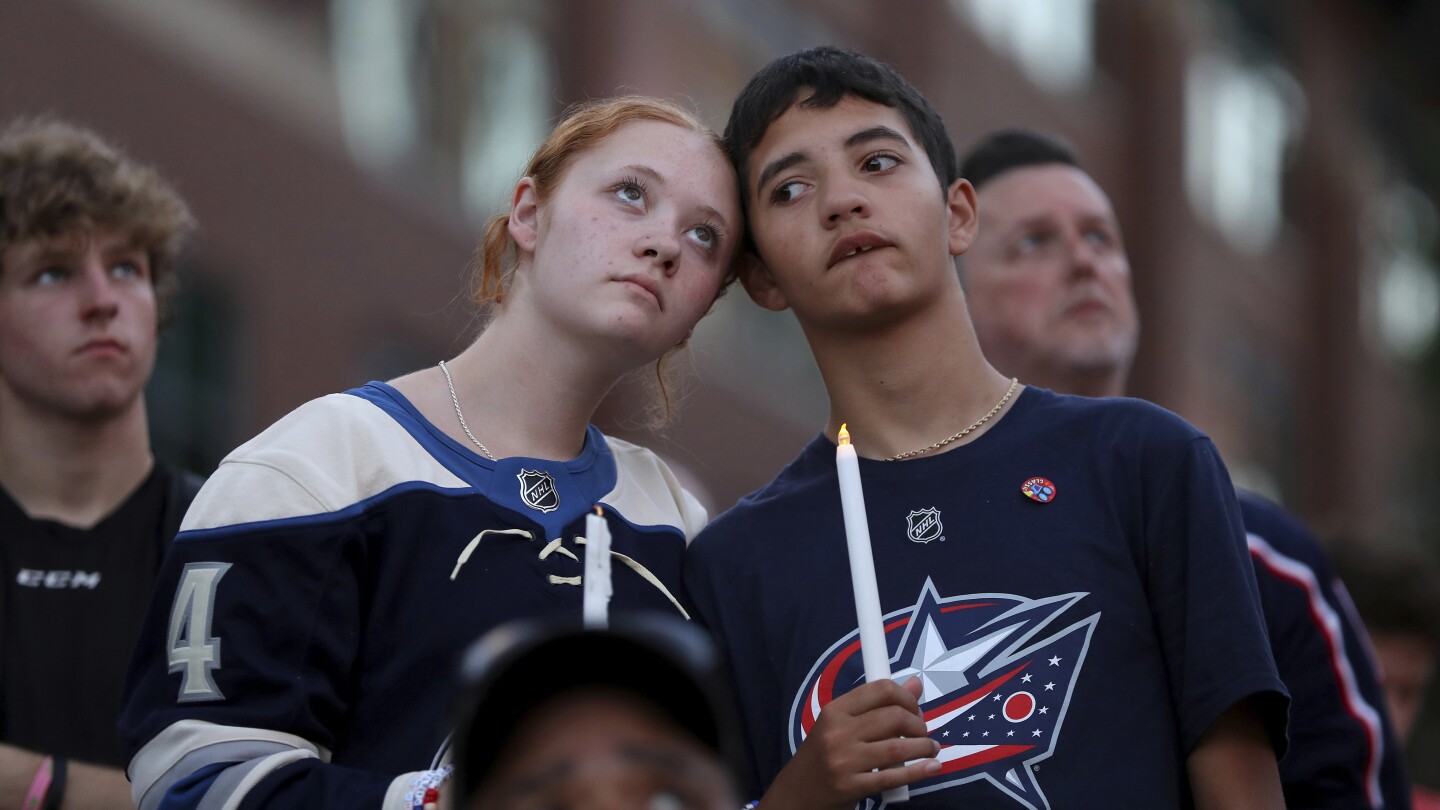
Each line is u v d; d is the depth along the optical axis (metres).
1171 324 18.75
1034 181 4.34
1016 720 2.65
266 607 2.63
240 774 2.46
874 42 15.77
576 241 2.91
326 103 12.17
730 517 3.03
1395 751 3.74
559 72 13.29
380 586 2.71
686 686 1.59
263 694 2.58
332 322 11.89
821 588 2.85
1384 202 23.23
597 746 1.57
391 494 2.76
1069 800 2.60
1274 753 2.65
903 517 2.87
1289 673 3.53
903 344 2.97
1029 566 2.76
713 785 1.57
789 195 3.01
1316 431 22.09
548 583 2.78
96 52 10.41
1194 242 19.42
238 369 11.19
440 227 12.91
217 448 10.94
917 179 2.98
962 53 16.36
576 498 2.91
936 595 2.78
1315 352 22.33
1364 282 22.72
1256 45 21.64
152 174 4.01
